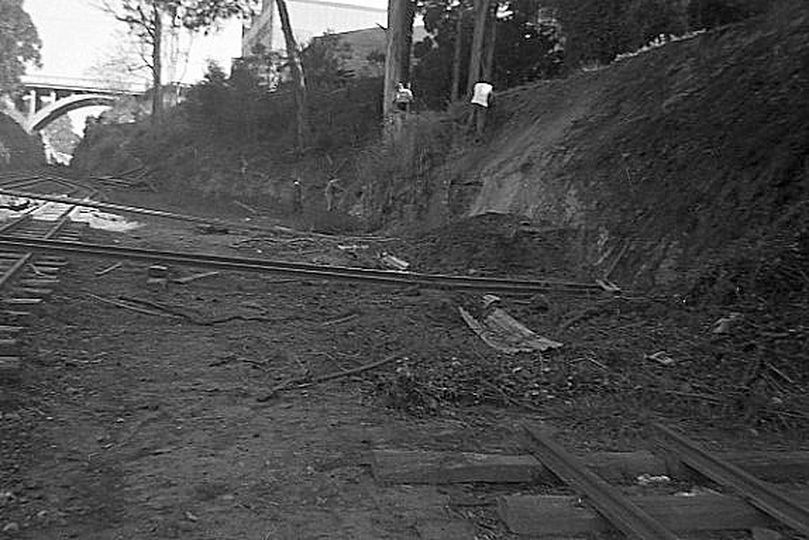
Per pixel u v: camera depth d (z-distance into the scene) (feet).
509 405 23.48
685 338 30.81
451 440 19.99
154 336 29.86
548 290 40.65
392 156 84.48
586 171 52.29
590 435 21.01
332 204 101.14
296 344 30.01
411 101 89.66
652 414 23.06
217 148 148.87
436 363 27.12
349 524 14.93
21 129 263.49
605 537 14.65
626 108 55.52
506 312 36.81
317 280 43.19
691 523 15.20
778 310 30.68
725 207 39.29
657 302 35.86
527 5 95.20
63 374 23.82
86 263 44.16
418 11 108.17
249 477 16.93
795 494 16.99
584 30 77.51
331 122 124.57
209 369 25.64
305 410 21.90
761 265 33.17
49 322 30.14
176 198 129.08
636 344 30.58
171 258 41.09
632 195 46.57
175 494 15.87
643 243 42.88
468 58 98.58
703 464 18.17
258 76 153.48
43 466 16.96
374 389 24.18
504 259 50.19
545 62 92.17
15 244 41.16
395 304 38.63
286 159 127.95
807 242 32.96
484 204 64.13
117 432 19.35
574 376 25.90
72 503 15.26
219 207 116.06
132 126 217.36
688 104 48.34
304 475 17.19
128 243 57.47
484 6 82.17
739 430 21.80
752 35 49.16
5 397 20.83
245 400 22.54
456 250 52.65
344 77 135.85
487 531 14.87
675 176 44.27
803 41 43.65
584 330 33.37
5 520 14.35
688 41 55.57
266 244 61.67
